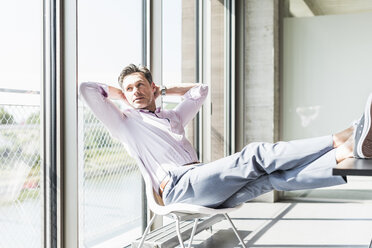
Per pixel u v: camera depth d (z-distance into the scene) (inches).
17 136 90.8
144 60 137.8
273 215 183.2
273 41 219.3
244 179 92.9
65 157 100.6
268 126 220.1
